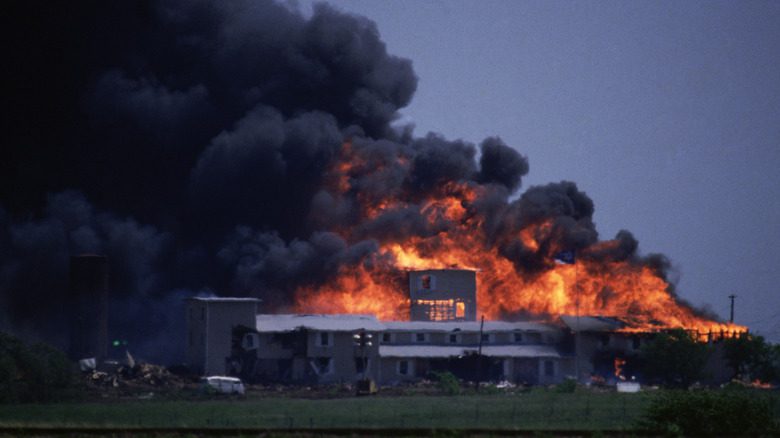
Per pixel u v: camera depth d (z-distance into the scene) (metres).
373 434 115.06
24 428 116.62
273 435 112.56
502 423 140.12
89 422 139.25
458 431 115.12
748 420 120.00
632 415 154.00
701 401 121.00
